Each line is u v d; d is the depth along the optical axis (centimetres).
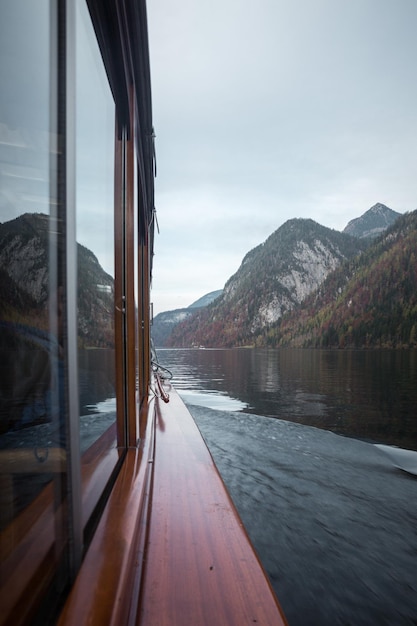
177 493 202
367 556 250
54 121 82
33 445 72
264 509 336
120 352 210
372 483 423
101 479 145
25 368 70
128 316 217
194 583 124
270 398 1941
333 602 203
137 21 183
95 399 133
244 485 404
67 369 83
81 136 112
